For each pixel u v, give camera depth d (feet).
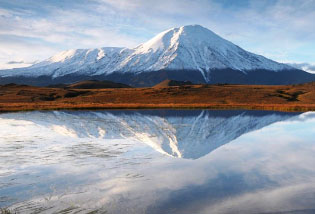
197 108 207.00
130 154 51.83
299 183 36.22
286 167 43.68
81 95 426.51
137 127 95.76
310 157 50.85
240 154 53.06
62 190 33.58
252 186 35.04
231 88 422.82
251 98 321.93
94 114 154.61
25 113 158.20
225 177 38.40
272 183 36.14
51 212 28.02
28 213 27.78
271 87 447.83
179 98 349.20
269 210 28.40
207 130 90.12
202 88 427.33
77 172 40.47
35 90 497.46
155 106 212.43
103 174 39.50
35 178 37.70
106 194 32.35
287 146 61.72
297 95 336.49
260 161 47.57
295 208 28.86
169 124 107.04
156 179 37.47
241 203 29.96
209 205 29.53
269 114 156.66
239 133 83.66
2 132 80.79
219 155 51.90
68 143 63.00
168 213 27.84
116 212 28.07
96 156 49.98
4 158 48.29
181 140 69.21
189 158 49.44
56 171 40.86
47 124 102.32
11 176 38.63
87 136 73.67
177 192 32.83
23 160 46.98
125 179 37.42
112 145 60.75
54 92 453.58
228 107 208.23
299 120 122.62
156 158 48.93
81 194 32.37
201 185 35.35
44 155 50.49
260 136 77.66
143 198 31.30
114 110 190.19
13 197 31.53
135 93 403.34
